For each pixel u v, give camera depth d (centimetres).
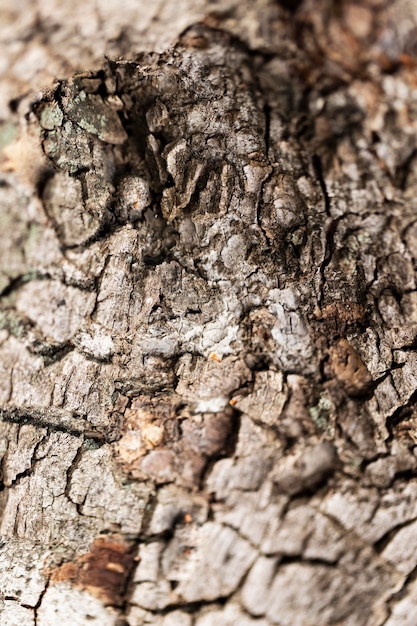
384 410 63
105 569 64
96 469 63
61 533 63
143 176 62
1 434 61
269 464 65
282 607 66
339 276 63
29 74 59
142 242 62
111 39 60
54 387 61
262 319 63
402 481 65
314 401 64
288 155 62
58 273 60
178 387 63
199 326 63
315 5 61
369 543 66
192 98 62
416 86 62
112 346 62
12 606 63
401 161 62
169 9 60
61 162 60
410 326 62
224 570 65
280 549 66
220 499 65
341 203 62
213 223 62
